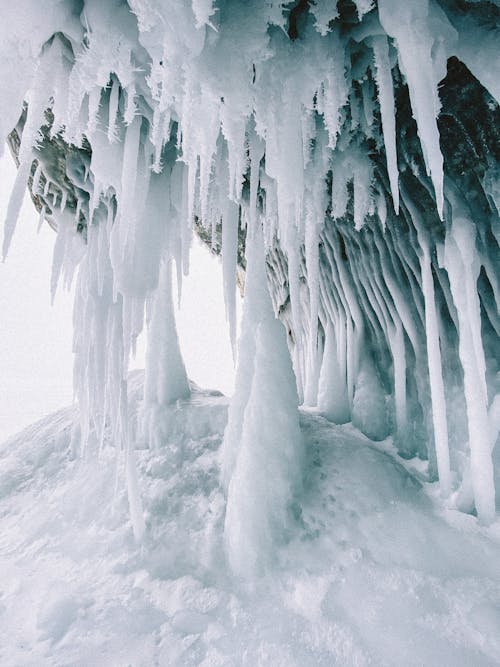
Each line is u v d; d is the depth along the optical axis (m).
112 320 5.00
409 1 2.25
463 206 3.59
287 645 2.88
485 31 2.40
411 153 3.59
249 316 4.99
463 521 3.78
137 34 2.60
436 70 2.51
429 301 4.06
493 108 3.06
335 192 4.09
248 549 3.69
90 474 5.67
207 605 3.38
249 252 5.14
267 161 3.15
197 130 2.81
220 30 2.58
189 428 5.66
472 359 3.63
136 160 3.49
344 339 6.29
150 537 4.32
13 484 6.13
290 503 4.07
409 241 4.41
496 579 3.11
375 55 2.65
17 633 3.40
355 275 5.58
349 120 3.51
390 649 2.69
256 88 2.86
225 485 4.62
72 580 3.99
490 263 3.63
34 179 4.44
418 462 4.87
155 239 4.31
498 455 3.98
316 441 5.04
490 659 2.50
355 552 3.58
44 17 2.47
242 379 4.93
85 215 5.17
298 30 2.77
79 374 5.49
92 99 2.81
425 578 3.21
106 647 3.10
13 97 2.53
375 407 5.55
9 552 4.71
